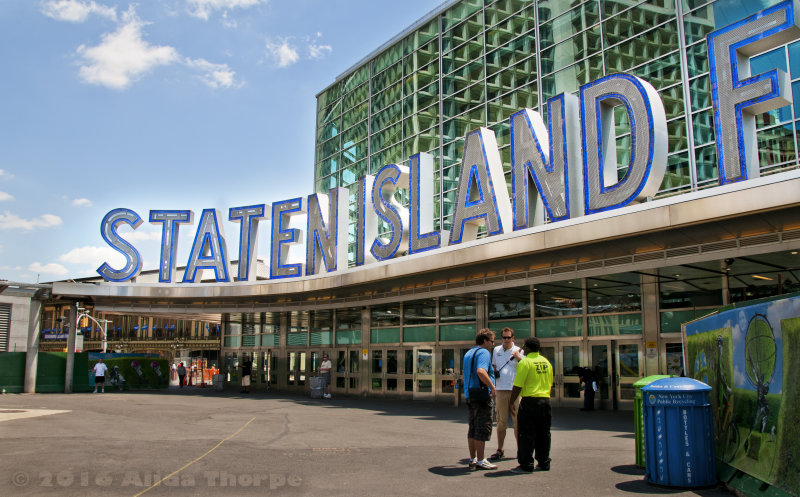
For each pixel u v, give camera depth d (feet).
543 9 81.46
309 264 87.20
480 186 65.21
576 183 58.03
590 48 74.49
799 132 55.52
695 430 25.70
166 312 104.73
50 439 41.83
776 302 22.49
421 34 102.37
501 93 85.56
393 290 80.02
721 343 28.09
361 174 113.29
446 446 38.78
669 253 48.91
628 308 65.21
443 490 25.52
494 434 45.42
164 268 99.71
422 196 73.10
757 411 23.86
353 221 114.01
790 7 44.62
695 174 62.44
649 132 51.06
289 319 111.86
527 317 74.79
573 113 59.41
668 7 67.31
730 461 26.09
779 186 39.37
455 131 92.12
